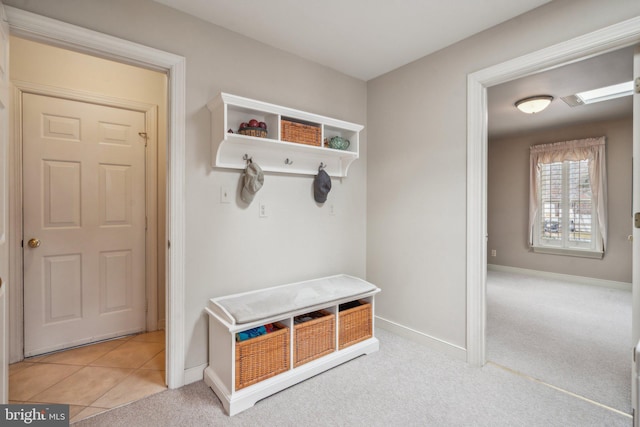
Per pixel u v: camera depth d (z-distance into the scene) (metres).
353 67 2.76
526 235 5.46
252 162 2.18
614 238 4.56
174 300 1.96
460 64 2.32
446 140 2.41
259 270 2.34
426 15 2.02
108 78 2.61
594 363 2.32
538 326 3.05
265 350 1.91
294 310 2.02
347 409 1.79
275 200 2.42
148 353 2.44
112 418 1.70
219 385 1.88
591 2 1.73
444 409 1.79
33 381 2.05
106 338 2.66
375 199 2.98
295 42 2.35
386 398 1.89
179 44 1.96
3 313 1.40
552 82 3.03
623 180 4.47
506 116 4.31
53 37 1.59
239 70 2.22
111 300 2.67
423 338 2.59
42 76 2.35
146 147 2.80
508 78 2.12
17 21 1.49
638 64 1.67
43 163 2.37
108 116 2.62
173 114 1.94
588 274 4.79
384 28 2.17
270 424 1.67
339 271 2.87
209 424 1.66
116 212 2.68
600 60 2.56
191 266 2.03
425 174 2.56
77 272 2.52
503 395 1.92
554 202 5.11
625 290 4.44
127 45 1.76
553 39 1.87
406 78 2.70
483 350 2.26
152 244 2.84
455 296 2.37
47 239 2.39
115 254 2.69
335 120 2.47
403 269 2.74
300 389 1.98
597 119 4.48
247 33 2.23
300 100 2.56
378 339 2.71
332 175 2.76
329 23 2.11
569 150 4.89
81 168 2.52
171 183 1.95
